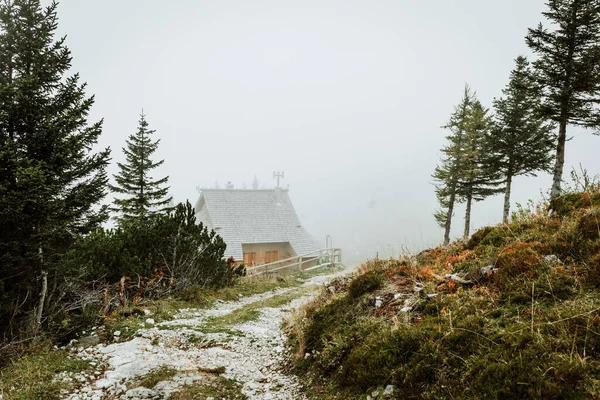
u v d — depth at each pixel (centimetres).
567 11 1204
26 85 573
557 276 390
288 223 3222
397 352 388
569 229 471
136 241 1070
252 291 1302
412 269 603
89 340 644
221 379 498
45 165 580
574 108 1190
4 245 547
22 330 589
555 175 1240
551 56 1231
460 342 359
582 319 305
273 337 699
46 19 637
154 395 441
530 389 258
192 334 700
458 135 2050
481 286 456
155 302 919
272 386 484
